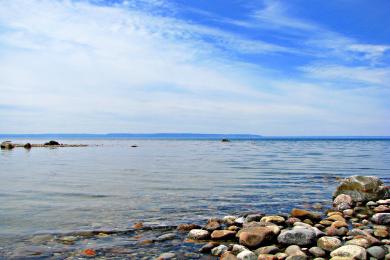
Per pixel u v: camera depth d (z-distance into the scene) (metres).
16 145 85.88
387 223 11.87
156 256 8.51
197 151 69.50
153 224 11.35
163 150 74.06
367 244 9.08
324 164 36.91
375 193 15.91
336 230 10.34
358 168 32.31
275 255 8.28
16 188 18.42
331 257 8.44
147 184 20.44
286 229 10.45
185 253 8.75
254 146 103.56
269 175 25.94
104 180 22.14
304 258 8.03
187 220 11.95
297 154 58.56
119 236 10.05
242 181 22.27
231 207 14.26
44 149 71.44
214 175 25.55
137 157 48.75
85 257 8.35
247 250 8.46
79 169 29.67
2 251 8.66
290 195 17.42
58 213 12.66
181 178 23.50
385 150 75.62
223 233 9.80
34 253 8.55
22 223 11.23
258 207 14.37
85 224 11.21
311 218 12.15
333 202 15.59
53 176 24.20
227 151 70.12
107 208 13.61
